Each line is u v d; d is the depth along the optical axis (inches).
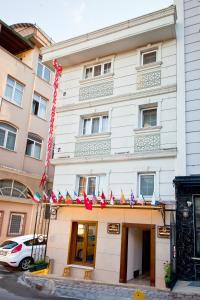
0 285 352.8
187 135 392.8
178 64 429.1
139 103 446.3
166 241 363.3
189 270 339.6
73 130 497.4
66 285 342.0
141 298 293.7
